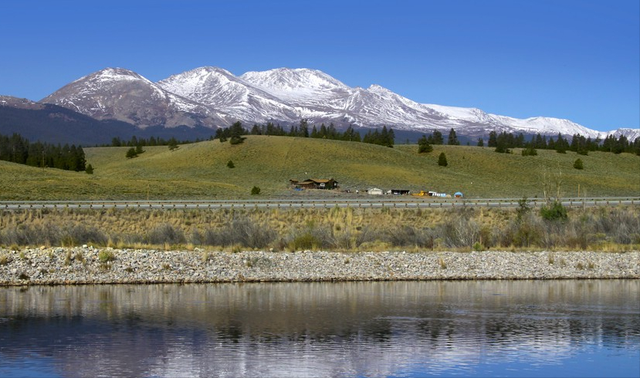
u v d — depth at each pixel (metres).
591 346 24.06
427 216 66.81
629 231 57.47
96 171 179.62
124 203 73.00
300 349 23.50
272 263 41.28
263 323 27.42
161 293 34.09
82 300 32.03
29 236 49.59
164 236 51.88
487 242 52.34
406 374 20.72
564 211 61.53
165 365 21.56
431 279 39.56
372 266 41.56
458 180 165.38
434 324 27.39
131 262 39.84
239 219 57.72
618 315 29.39
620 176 187.88
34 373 20.59
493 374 20.69
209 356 22.59
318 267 40.97
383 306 31.16
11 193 96.44
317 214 66.44
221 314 29.05
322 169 166.50
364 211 68.25
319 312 29.62
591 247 51.59
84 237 50.19
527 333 26.05
